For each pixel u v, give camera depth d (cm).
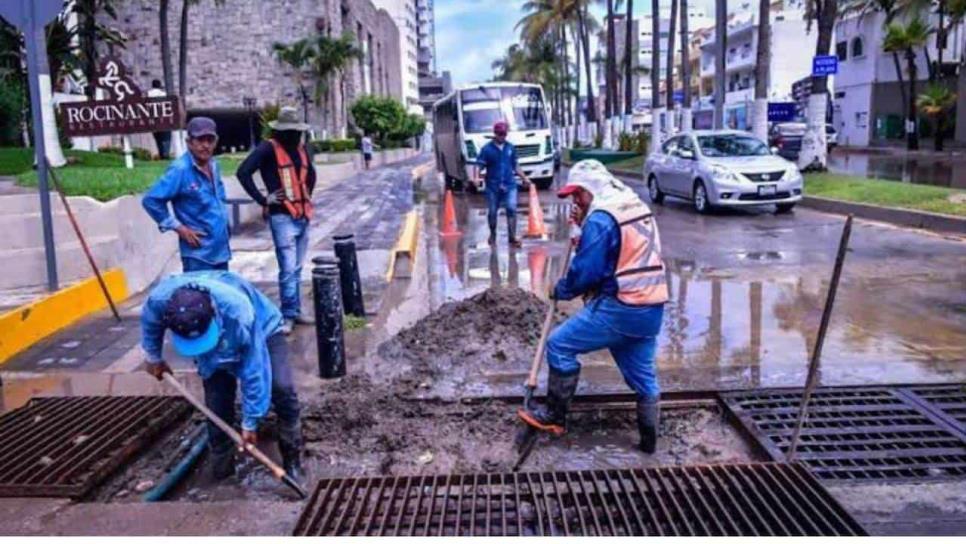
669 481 399
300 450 437
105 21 5122
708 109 5925
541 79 7000
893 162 2914
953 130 4012
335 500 387
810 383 438
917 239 1145
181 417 520
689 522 363
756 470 405
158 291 375
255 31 5284
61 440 471
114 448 459
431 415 512
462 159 2212
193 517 371
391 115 6153
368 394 537
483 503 388
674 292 839
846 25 4719
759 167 1463
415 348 637
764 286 860
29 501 392
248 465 457
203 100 5297
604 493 392
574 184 437
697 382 550
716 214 1526
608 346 439
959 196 1367
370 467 449
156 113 919
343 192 2381
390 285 905
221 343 373
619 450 465
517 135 2206
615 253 423
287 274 702
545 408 451
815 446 452
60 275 848
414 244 1151
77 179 1302
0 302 762
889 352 614
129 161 1595
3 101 2189
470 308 713
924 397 518
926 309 743
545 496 393
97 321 746
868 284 858
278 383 424
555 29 6272
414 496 394
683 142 1670
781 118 3534
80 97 2506
